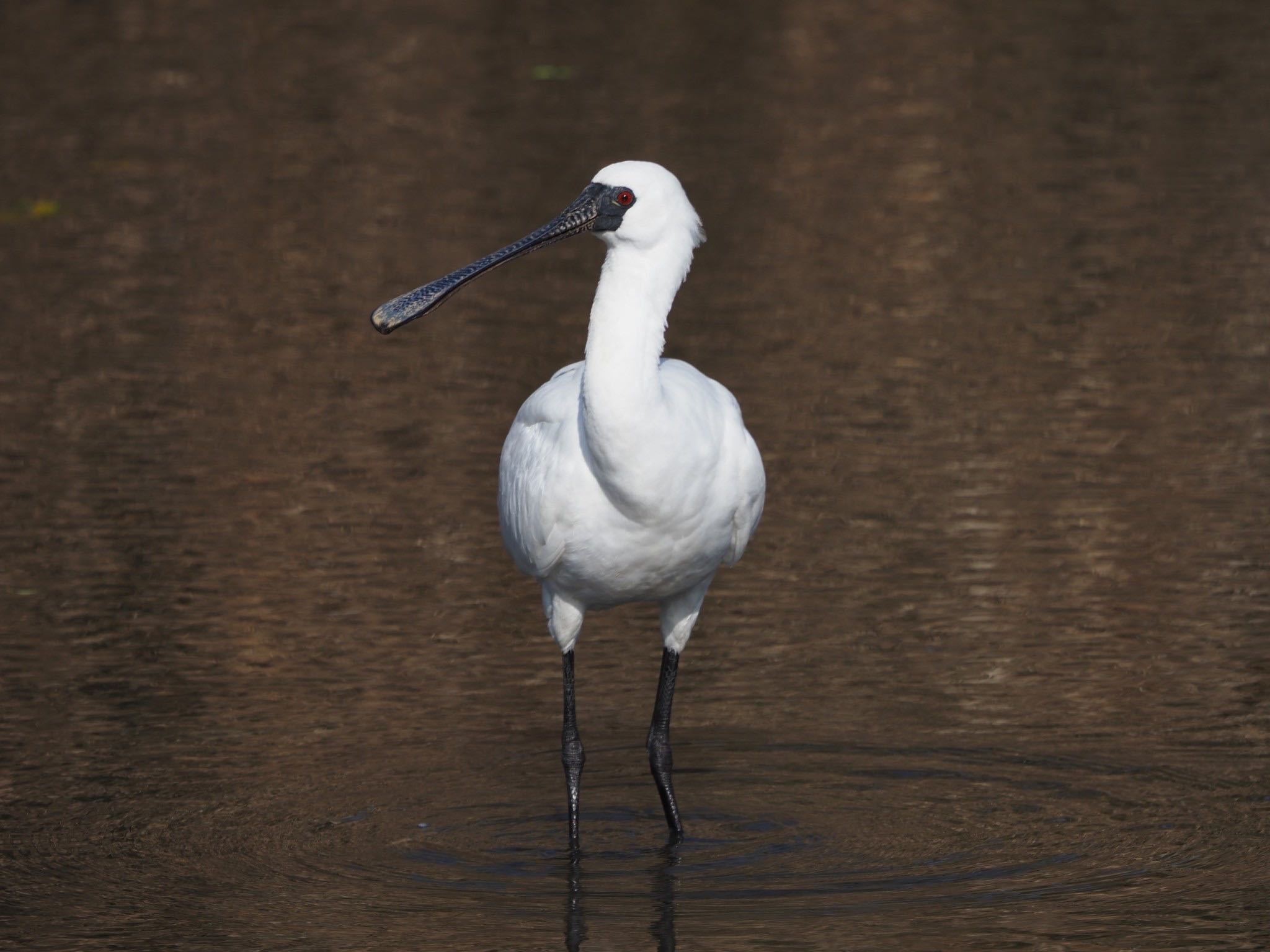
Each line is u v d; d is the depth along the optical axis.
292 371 17.95
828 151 26.05
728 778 10.41
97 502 14.67
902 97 29.12
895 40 33.22
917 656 12.03
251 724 11.04
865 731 10.97
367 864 9.27
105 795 10.04
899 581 13.23
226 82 29.94
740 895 8.86
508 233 22.05
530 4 35.91
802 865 9.21
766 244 22.09
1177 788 10.08
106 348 18.58
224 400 17.14
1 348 18.42
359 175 24.84
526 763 10.64
